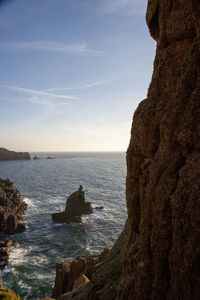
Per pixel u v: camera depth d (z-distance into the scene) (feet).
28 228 202.80
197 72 25.46
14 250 161.17
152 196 29.89
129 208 38.65
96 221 221.46
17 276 128.98
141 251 32.19
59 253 158.10
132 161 37.47
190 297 23.09
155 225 28.73
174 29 29.27
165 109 30.32
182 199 24.75
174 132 27.78
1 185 305.53
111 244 173.17
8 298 50.62
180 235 24.71
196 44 25.59
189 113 25.73
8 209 213.87
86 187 401.49
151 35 40.65
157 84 31.63
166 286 26.99
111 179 509.35
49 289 117.80
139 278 31.24
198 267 22.54
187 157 26.21
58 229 201.77
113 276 49.42
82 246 169.17
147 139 33.30
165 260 27.35
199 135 24.62
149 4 36.99
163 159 28.91
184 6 27.99
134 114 38.52
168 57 30.19
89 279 72.54
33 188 388.57
